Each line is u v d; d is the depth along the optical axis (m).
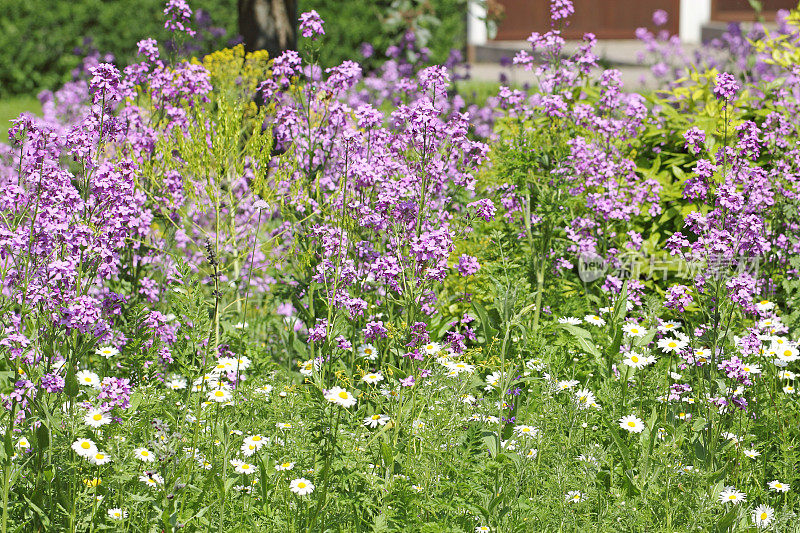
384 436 4.29
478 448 4.31
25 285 3.80
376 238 5.39
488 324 5.03
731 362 4.48
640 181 6.86
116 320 5.39
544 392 4.46
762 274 5.89
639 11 25.64
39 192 3.94
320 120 6.14
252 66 7.30
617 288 5.90
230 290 5.95
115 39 20.31
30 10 20.06
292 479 4.07
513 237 6.15
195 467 4.06
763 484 4.52
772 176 5.91
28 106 19.03
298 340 5.56
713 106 7.03
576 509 3.95
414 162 5.23
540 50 6.86
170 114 6.11
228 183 6.08
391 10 11.27
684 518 4.12
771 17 23.17
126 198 4.30
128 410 4.17
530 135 6.34
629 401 4.79
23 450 4.00
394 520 3.85
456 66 11.67
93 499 3.75
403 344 4.75
